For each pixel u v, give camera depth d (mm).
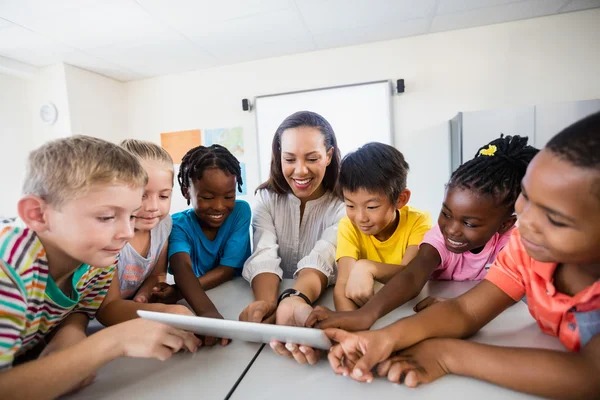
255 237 1014
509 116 2150
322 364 471
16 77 2846
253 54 2861
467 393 390
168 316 460
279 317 605
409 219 894
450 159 2582
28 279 411
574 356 374
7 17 2057
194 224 997
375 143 826
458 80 2553
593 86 2311
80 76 2926
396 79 2676
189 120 3240
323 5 2092
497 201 625
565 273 449
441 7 2186
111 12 2057
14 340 391
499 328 542
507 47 2438
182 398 402
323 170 970
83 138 452
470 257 785
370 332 466
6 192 2770
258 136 3035
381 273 765
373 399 387
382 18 2301
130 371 466
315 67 2859
